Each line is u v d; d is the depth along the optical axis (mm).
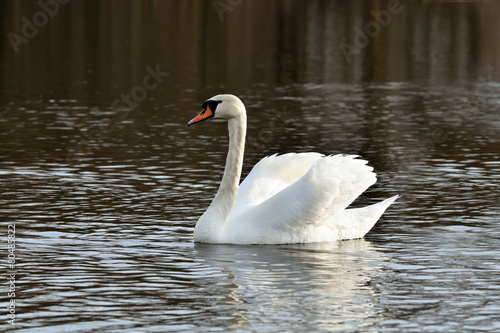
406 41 53344
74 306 10516
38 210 15367
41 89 33062
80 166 19391
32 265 12172
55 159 20172
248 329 9781
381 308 10500
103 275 11758
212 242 13555
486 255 12906
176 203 16078
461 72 41031
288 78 37906
